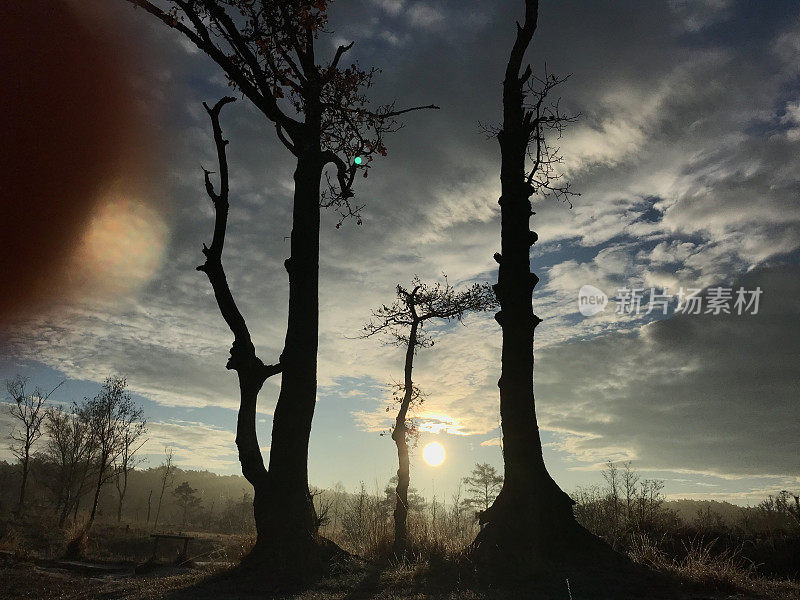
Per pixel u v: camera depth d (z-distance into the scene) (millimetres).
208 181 14078
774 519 15367
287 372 13406
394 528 14531
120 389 42969
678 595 7539
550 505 10602
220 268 13562
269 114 14492
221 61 13711
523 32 13680
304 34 14383
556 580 8477
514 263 12438
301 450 12828
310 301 13961
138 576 14711
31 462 57625
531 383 11680
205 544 34812
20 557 17172
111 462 44281
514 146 13211
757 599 7293
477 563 9797
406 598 7812
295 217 14594
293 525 11922
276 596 8719
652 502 18750
